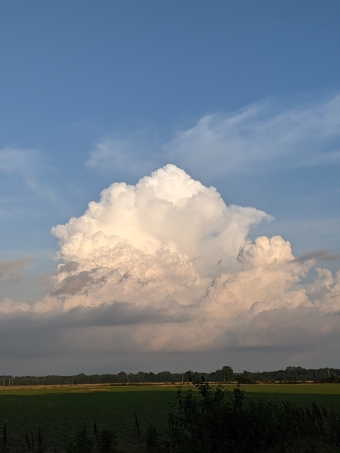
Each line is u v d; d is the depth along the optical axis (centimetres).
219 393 2244
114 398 12212
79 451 2439
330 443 2675
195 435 2138
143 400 11206
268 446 2233
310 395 11594
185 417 2223
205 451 2066
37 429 5300
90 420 6353
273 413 2305
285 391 14050
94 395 14025
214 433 2131
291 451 2556
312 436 2955
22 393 16762
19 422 6191
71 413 7688
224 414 2150
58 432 4981
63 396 13825
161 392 15562
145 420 6222
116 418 6594
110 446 3084
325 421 3419
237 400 2223
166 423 5747
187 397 2253
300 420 2931
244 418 2155
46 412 7988
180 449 2191
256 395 11612
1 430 5200
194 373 2331
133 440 4066
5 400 12100
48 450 3678
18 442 4175
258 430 2161
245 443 2134
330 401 8875
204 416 2158
